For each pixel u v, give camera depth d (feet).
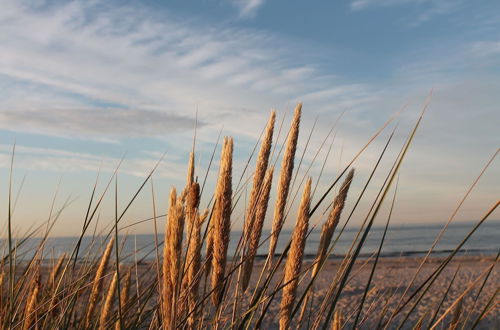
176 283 3.91
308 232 5.20
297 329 5.60
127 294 7.10
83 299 9.07
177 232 3.87
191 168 4.92
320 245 4.99
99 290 7.43
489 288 32.89
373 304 7.30
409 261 62.64
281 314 4.99
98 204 7.85
